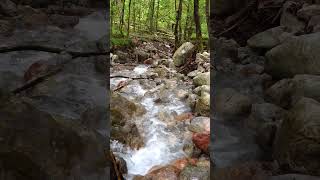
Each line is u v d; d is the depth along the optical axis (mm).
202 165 4289
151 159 4672
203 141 4773
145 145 5031
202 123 5504
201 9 14117
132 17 22203
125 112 5883
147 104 6914
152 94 7574
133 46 14109
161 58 13258
